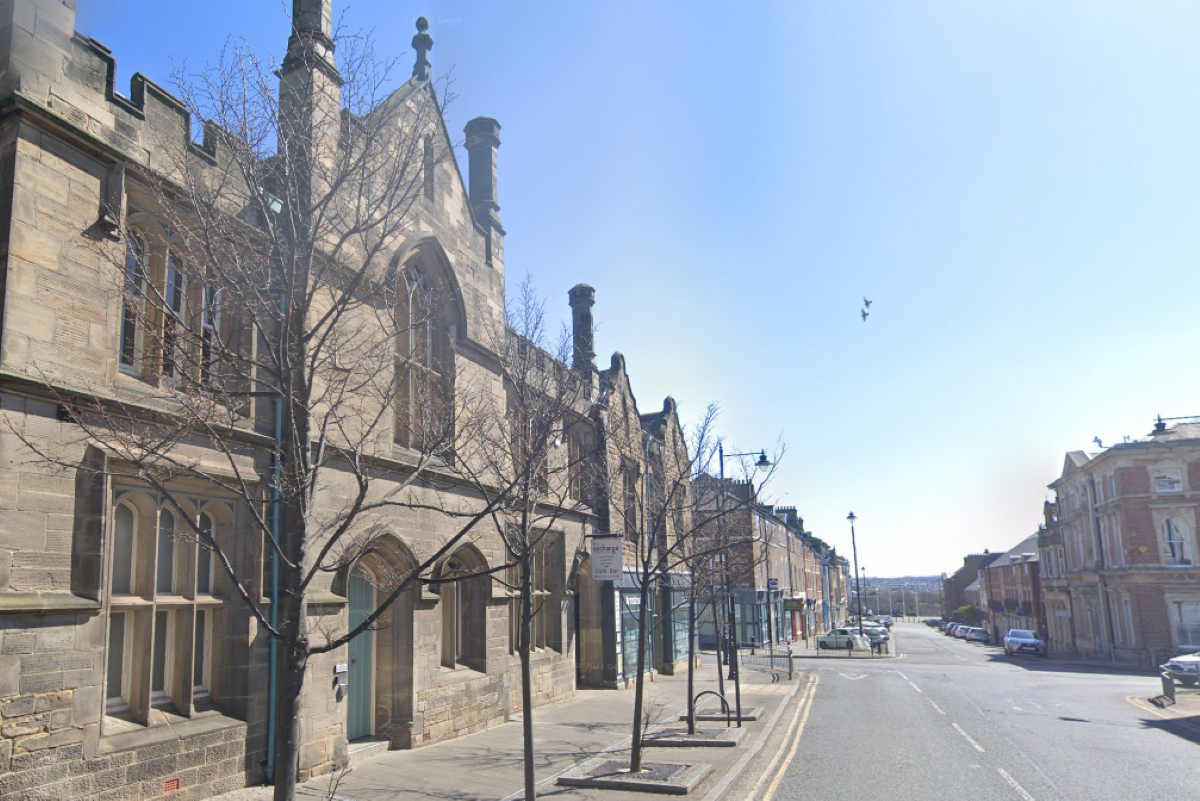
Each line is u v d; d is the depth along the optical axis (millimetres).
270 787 10062
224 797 9500
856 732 17281
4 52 8289
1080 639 52938
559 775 11438
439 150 15578
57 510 8125
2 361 7816
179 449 9336
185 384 8344
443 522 14562
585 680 23453
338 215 7797
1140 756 14781
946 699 24469
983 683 30328
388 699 13258
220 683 10141
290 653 6113
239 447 10273
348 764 11539
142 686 9125
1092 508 48938
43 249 8336
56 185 8547
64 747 7938
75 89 8875
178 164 8219
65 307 8500
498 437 13758
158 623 9609
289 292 6898
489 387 15156
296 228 7633
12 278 8016
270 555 10594
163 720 9211
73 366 8508
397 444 13961
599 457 19750
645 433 26672
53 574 8031
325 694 11242
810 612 75438
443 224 15641
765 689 25422
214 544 6148
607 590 23656
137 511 9367
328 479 11664
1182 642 41562
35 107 8266
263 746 10289
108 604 8508
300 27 11117
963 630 83688
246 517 10422
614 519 23812
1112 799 11219
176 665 9664
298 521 6422
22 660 7656
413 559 13078
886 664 41281
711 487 19516
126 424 8406
